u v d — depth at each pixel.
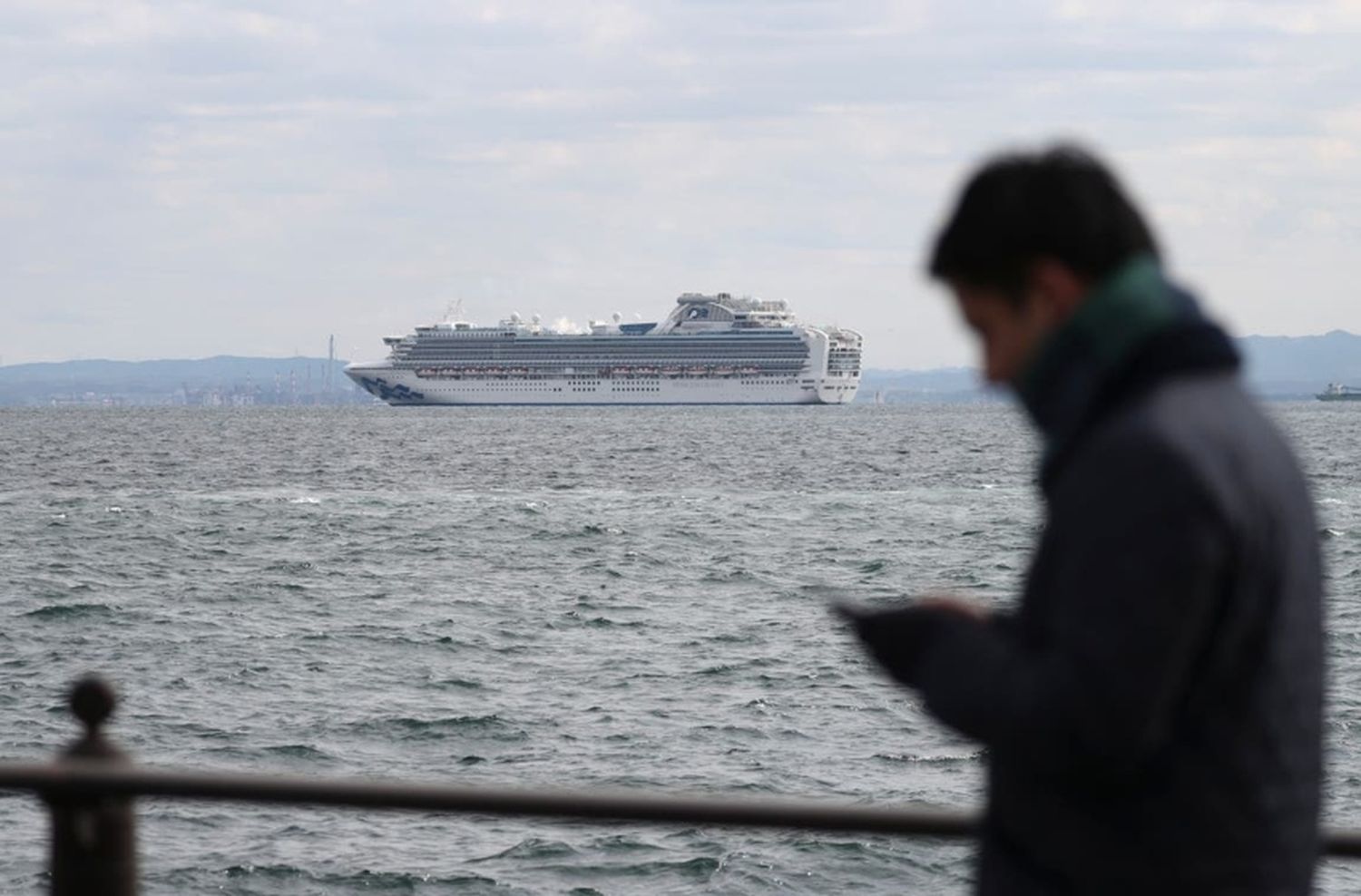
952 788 49.84
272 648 76.75
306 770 53.16
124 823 9.95
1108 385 6.89
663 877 41.03
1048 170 7.07
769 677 67.56
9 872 40.34
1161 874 6.68
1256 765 6.63
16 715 60.50
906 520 151.25
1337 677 66.62
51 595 95.44
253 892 39.75
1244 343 7.04
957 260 7.18
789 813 9.51
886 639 7.23
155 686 66.81
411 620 85.94
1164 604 6.35
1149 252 7.10
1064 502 6.80
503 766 53.31
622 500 179.12
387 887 40.25
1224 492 6.45
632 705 62.72
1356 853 9.93
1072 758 6.57
